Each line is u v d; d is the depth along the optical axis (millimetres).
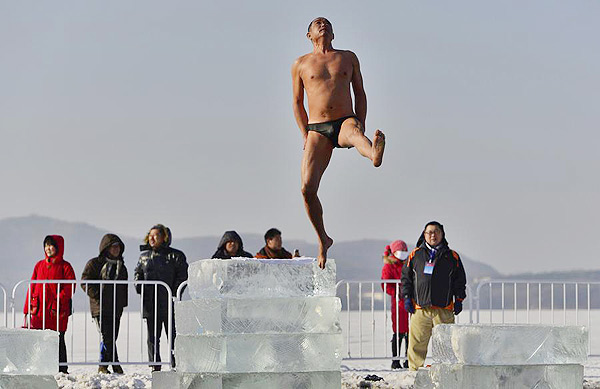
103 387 16312
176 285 18625
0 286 18531
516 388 11570
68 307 18422
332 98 11250
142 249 18750
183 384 11625
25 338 12031
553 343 11656
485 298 22375
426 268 17359
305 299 11617
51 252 18625
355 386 15945
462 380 11570
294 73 11547
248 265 11609
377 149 10312
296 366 11516
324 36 11477
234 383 11391
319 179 11242
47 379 12086
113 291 18391
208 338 11469
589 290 19547
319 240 11500
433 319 17375
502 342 11562
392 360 18875
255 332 11492
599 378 17625
